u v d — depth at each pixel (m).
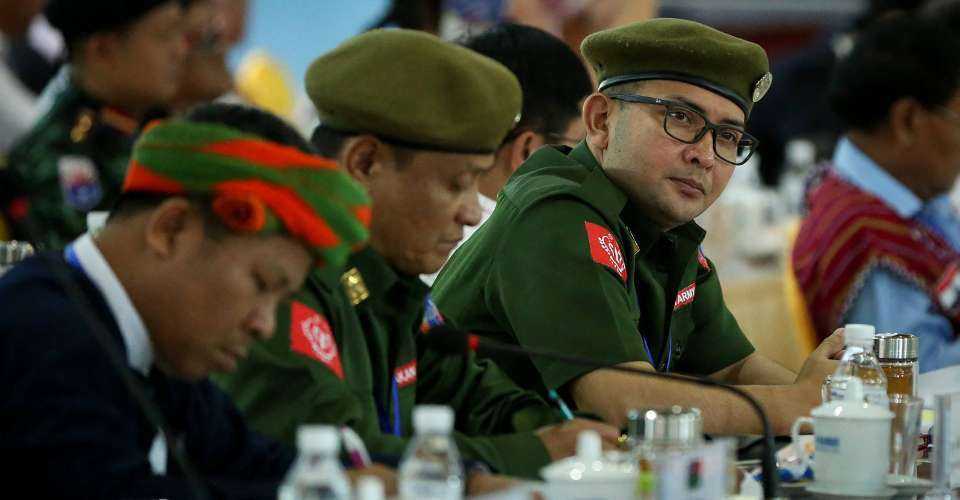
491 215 8.27
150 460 5.73
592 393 7.51
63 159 10.54
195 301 5.41
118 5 10.66
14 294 5.38
